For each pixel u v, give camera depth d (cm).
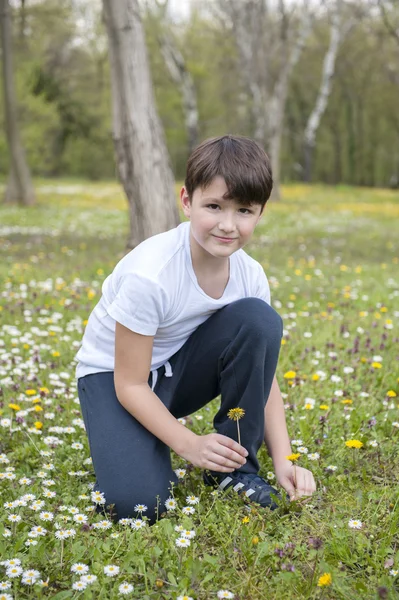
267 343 226
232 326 231
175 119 3556
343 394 340
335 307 607
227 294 238
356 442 244
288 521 221
